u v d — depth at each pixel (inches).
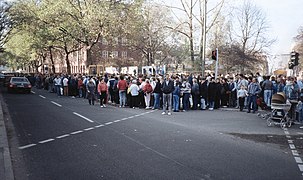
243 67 1824.6
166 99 636.7
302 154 314.0
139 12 1469.0
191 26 1306.6
